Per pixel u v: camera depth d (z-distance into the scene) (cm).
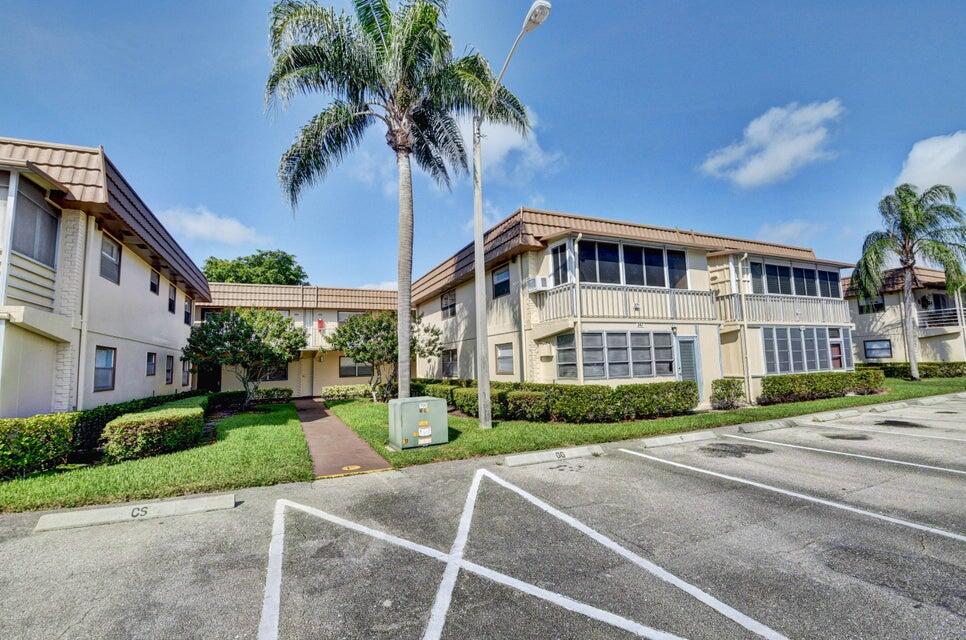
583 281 1252
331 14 1043
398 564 390
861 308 2770
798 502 535
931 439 879
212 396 1580
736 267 1512
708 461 739
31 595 340
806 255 1814
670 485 610
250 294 2167
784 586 345
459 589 348
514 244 1313
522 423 1090
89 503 531
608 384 1205
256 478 620
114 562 395
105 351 994
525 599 332
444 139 1329
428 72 1120
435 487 612
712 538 436
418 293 2258
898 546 412
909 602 320
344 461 759
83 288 871
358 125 1245
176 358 1585
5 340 681
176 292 1578
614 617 308
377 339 1617
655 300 1312
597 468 702
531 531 460
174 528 471
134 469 663
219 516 505
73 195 813
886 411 1270
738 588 343
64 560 398
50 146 837
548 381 1291
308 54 1109
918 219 2028
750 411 1188
